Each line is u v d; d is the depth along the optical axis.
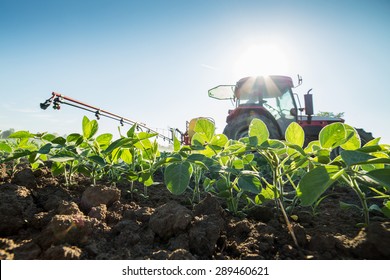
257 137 1.75
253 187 1.56
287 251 1.26
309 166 1.68
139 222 1.53
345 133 1.44
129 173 2.04
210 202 1.64
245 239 1.39
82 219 1.36
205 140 2.04
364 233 1.26
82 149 2.22
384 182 1.09
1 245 1.25
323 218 1.75
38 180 2.36
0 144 2.49
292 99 6.49
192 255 1.21
